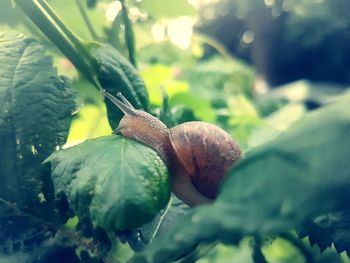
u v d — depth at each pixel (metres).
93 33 0.13
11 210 0.08
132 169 0.07
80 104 0.09
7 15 0.11
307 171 0.06
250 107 0.29
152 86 0.21
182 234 0.05
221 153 0.10
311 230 0.08
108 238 0.08
